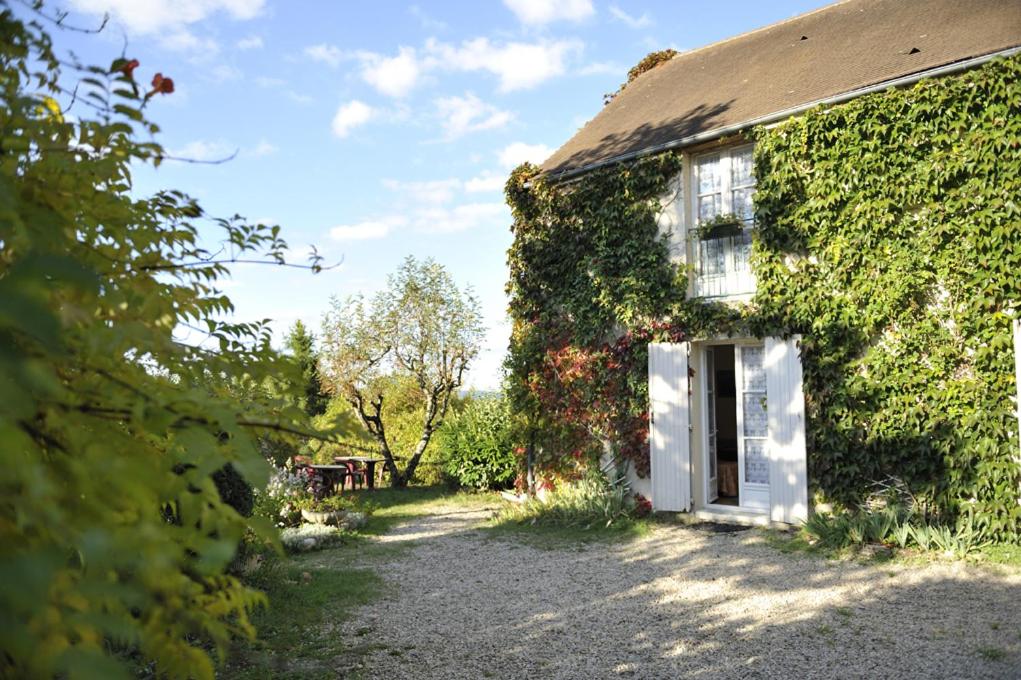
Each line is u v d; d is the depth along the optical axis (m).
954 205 7.90
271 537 1.27
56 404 1.09
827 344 8.67
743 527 9.18
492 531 9.91
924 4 10.84
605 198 10.69
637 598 6.40
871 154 8.38
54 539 0.94
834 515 8.58
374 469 17.39
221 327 2.14
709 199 10.12
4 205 1.04
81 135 1.68
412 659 4.89
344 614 5.92
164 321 1.62
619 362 10.37
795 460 8.79
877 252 8.37
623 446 10.26
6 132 1.42
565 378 10.86
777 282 9.06
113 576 1.15
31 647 0.71
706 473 10.04
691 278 10.05
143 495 0.91
